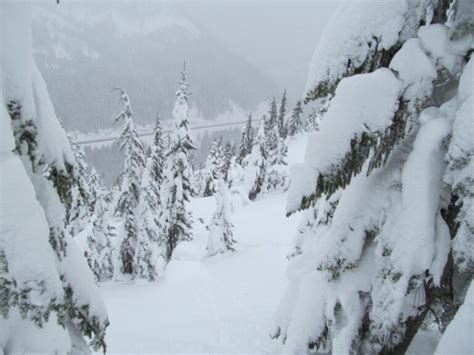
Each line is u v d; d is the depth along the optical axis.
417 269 4.07
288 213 4.50
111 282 19.00
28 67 3.30
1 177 2.66
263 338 9.97
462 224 3.64
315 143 4.37
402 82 4.15
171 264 19.05
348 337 4.98
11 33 3.16
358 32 4.30
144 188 18.70
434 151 4.20
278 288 15.37
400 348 5.08
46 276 2.72
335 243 5.00
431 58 4.18
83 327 4.38
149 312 13.23
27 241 2.66
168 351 9.71
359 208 4.89
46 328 3.38
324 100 5.32
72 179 4.09
